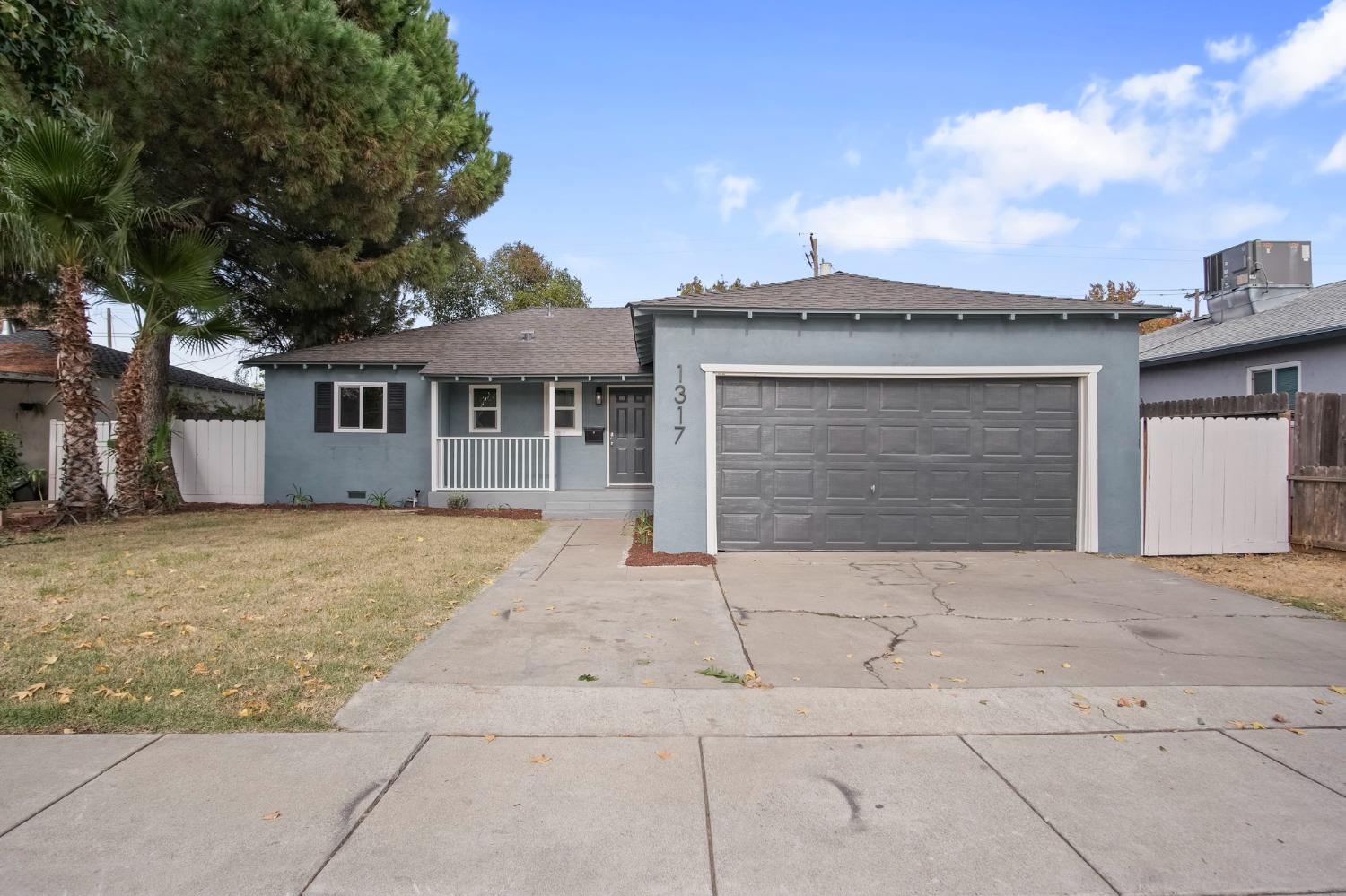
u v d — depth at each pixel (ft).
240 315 55.36
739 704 14.93
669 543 31.32
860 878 9.40
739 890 9.17
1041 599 23.93
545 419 50.37
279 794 11.20
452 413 50.39
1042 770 12.24
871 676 16.62
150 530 36.32
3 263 35.60
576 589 24.84
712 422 31.37
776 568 28.76
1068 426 32.24
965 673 16.87
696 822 10.65
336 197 45.65
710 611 22.21
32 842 9.85
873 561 30.25
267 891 9.00
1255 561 30.58
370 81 42.45
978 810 11.02
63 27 25.21
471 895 9.01
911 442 32.12
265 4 38.45
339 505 47.78
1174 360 54.95
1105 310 31.19
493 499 46.91
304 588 23.65
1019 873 9.52
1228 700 15.28
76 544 32.01
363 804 10.98
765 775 12.03
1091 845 10.12
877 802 11.23
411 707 14.56
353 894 8.99
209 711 14.07
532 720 14.06
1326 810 11.03
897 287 36.01
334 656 17.24
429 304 90.74
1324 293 53.93
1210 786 11.75
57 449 47.98
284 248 49.24
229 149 41.73
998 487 32.17
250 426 49.55
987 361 31.78
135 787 11.31
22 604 20.97
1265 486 32.45
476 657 17.53
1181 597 24.20
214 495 49.60
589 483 50.24
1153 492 31.91
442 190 55.98
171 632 18.53
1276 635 19.93
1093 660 17.79
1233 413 36.91
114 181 36.22
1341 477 30.68
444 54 56.39
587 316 60.34
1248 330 51.44
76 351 38.70
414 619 20.57
